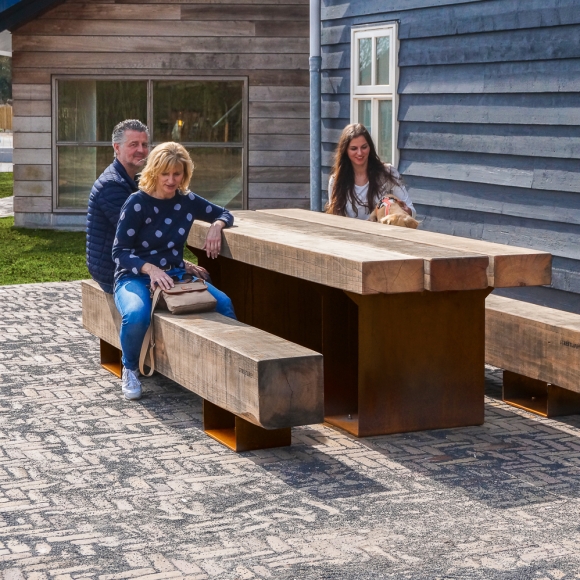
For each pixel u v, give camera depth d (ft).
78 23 48.57
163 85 49.44
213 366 17.01
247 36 48.73
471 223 28.99
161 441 17.66
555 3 24.95
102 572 12.30
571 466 16.20
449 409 18.34
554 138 25.41
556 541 13.14
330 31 36.14
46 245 45.01
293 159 49.67
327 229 20.83
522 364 19.38
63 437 17.87
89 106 49.75
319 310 23.65
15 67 49.06
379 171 24.07
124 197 21.08
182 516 14.12
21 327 27.68
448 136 29.53
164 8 48.42
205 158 50.11
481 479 15.57
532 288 27.09
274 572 12.25
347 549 12.92
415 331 17.89
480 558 12.61
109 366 22.91
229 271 23.29
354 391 19.43
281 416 15.66
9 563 12.59
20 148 49.93
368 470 16.05
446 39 29.30
